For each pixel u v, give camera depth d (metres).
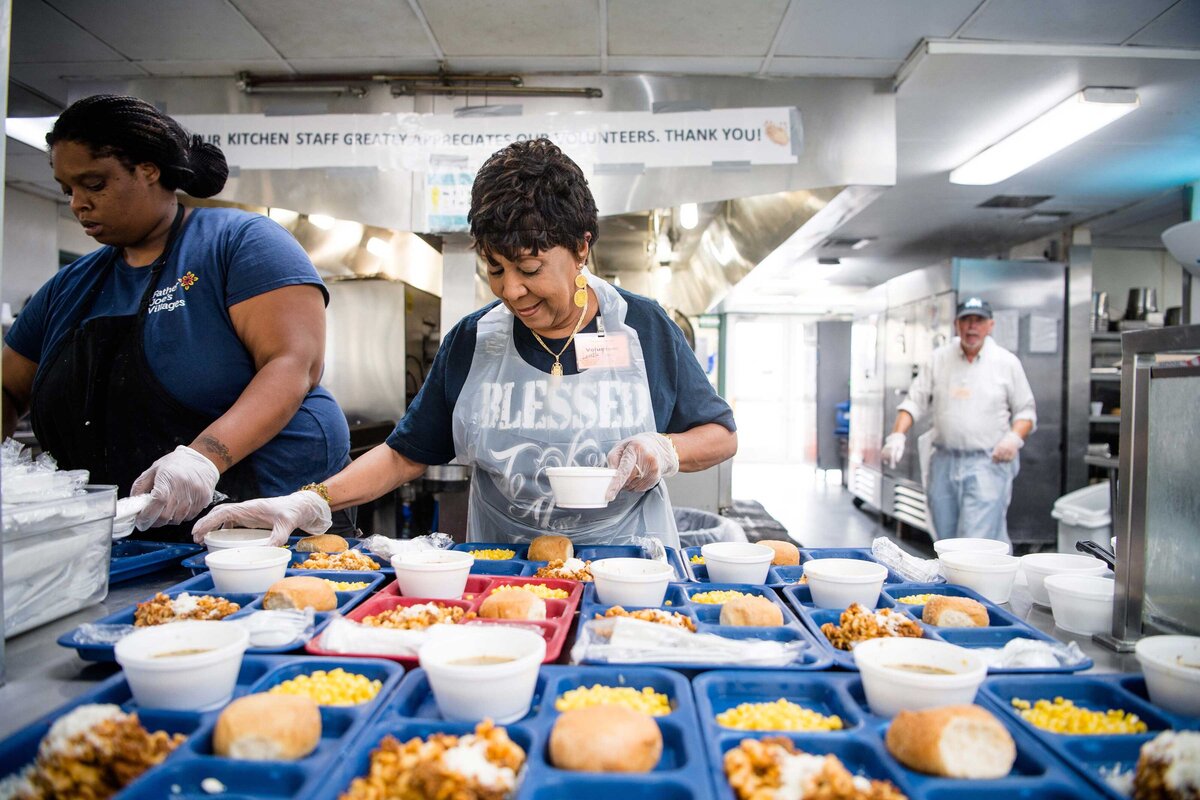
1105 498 4.29
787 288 9.10
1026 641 0.98
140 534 1.66
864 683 0.83
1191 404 1.01
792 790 0.63
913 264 7.34
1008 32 2.77
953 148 3.96
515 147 1.30
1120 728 0.80
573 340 1.54
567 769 0.69
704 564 1.49
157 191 1.56
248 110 3.16
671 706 0.85
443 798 0.61
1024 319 5.21
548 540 1.44
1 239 0.92
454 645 0.86
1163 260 6.26
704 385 1.65
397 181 3.13
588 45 2.88
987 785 0.68
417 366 3.91
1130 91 3.19
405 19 2.69
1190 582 1.01
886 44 2.87
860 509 7.45
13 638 1.04
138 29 2.75
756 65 3.05
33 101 3.35
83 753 0.66
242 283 1.60
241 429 1.50
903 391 6.07
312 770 0.67
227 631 0.88
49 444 1.69
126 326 1.60
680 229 4.76
